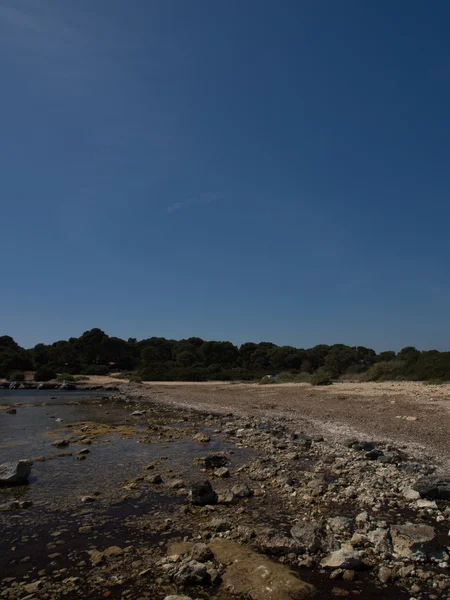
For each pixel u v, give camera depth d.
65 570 7.63
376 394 31.89
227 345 119.56
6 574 7.53
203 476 13.82
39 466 15.41
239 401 38.28
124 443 19.91
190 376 83.62
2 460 16.42
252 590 6.75
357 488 11.84
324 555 7.88
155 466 15.27
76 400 46.41
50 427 25.41
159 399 45.69
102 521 9.96
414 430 19.38
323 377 49.22
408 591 6.70
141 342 130.12
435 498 10.81
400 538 8.09
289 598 6.49
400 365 51.44
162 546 8.53
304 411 28.58
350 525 9.08
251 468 14.65
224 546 8.34
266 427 24.14
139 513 10.45
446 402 25.12
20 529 9.55
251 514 10.20
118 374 94.94
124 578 7.29
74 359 105.19
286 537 8.33
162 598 6.65
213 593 6.74
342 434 20.22
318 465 14.63
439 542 8.09
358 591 6.71
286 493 11.76
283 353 112.75
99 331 115.19
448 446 16.39
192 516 10.17
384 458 14.91
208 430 23.86
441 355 47.56
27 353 104.94
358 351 110.56
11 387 70.25
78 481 13.38
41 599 6.69
